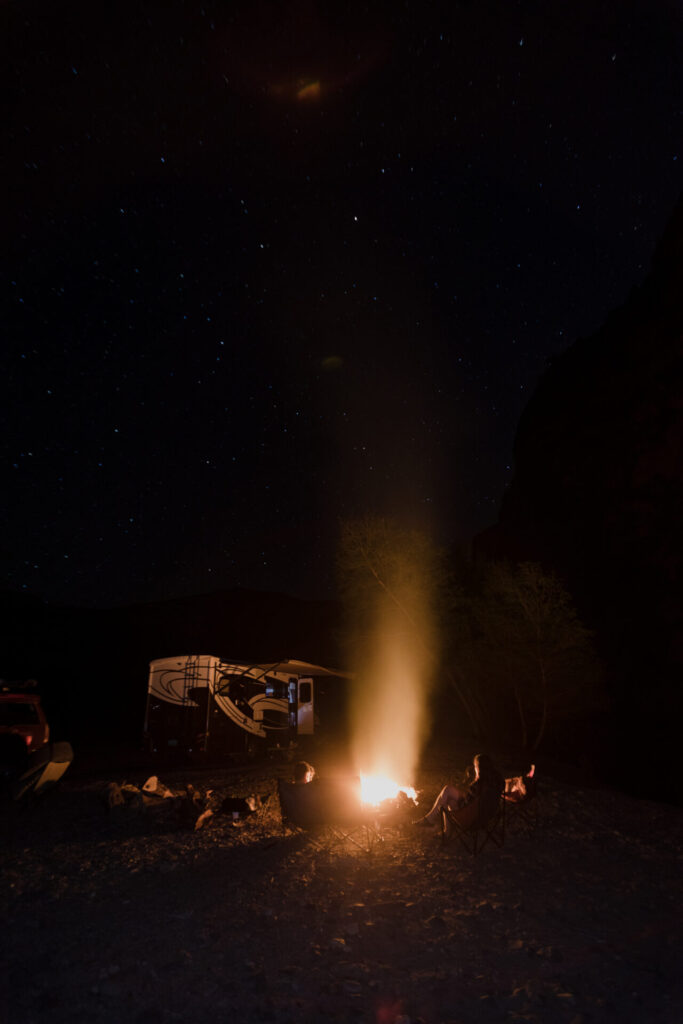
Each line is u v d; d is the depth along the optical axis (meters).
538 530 36.25
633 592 30.48
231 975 3.95
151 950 4.29
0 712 12.16
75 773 13.01
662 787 24.61
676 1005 3.75
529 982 3.97
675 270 35.06
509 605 18.16
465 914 5.07
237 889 5.53
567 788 10.86
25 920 4.84
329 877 5.91
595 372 37.91
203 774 12.34
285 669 17.14
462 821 6.99
